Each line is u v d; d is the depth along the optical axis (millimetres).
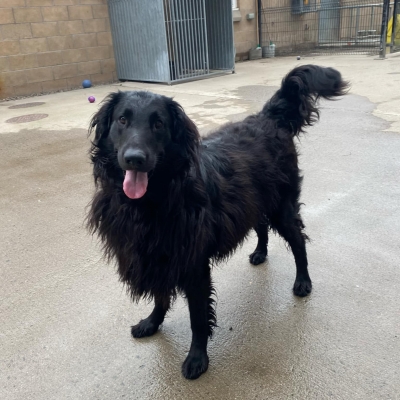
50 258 3562
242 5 15758
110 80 12977
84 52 12188
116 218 2338
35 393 2301
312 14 18203
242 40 16156
